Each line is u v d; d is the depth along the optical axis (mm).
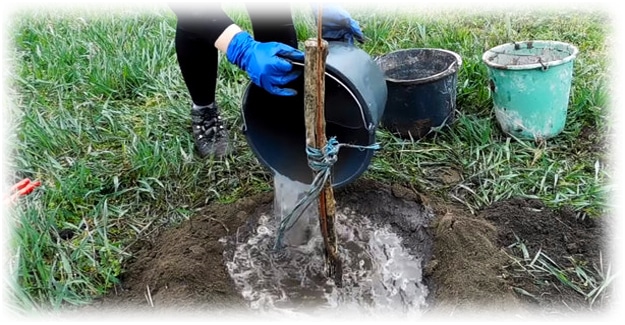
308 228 1444
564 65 1691
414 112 1771
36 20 2473
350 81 1192
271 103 1388
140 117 1958
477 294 1256
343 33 1413
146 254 1466
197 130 1763
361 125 1263
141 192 1642
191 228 1521
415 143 1792
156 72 2150
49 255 1423
